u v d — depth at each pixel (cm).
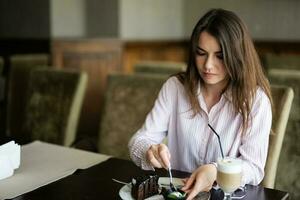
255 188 126
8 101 332
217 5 533
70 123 227
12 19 414
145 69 272
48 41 377
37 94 242
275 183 182
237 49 136
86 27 429
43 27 391
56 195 121
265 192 123
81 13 423
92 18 434
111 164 148
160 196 119
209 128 150
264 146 139
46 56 364
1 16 423
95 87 393
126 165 147
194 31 141
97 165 147
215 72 140
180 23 562
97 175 137
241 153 139
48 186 128
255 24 513
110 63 402
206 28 137
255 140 139
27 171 144
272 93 166
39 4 391
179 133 157
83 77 228
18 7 407
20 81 339
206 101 154
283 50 495
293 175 179
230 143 146
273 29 503
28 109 245
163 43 530
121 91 214
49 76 238
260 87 146
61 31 402
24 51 405
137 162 146
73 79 229
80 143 217
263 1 504
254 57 142
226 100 148
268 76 203
